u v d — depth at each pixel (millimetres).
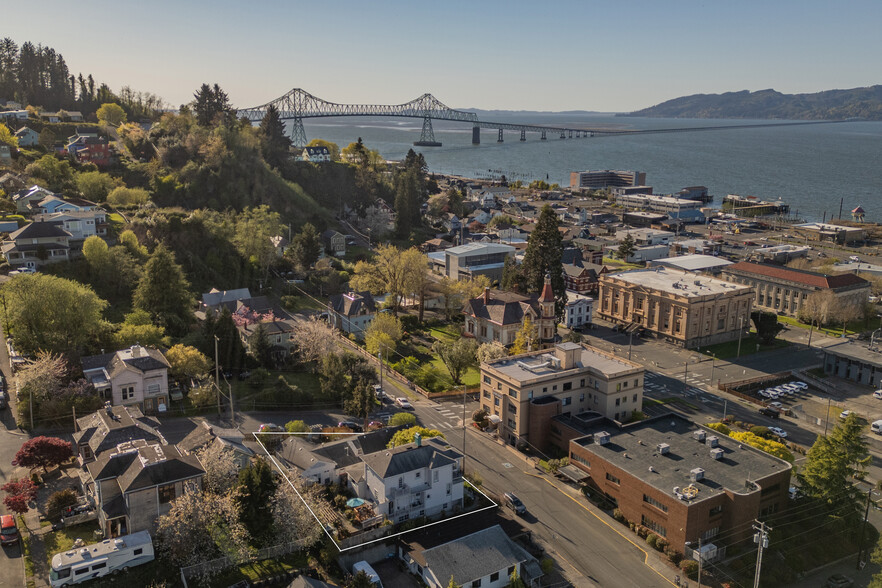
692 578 82500
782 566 85500
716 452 98438
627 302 192500
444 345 151625
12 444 94688
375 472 88812
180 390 117000
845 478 100000
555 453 113312
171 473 79938
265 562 79750
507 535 86625
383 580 80125
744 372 159500
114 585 71625
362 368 131750
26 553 75125
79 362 112875
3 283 131875
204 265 189875
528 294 175750
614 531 92000
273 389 122125
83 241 162250
